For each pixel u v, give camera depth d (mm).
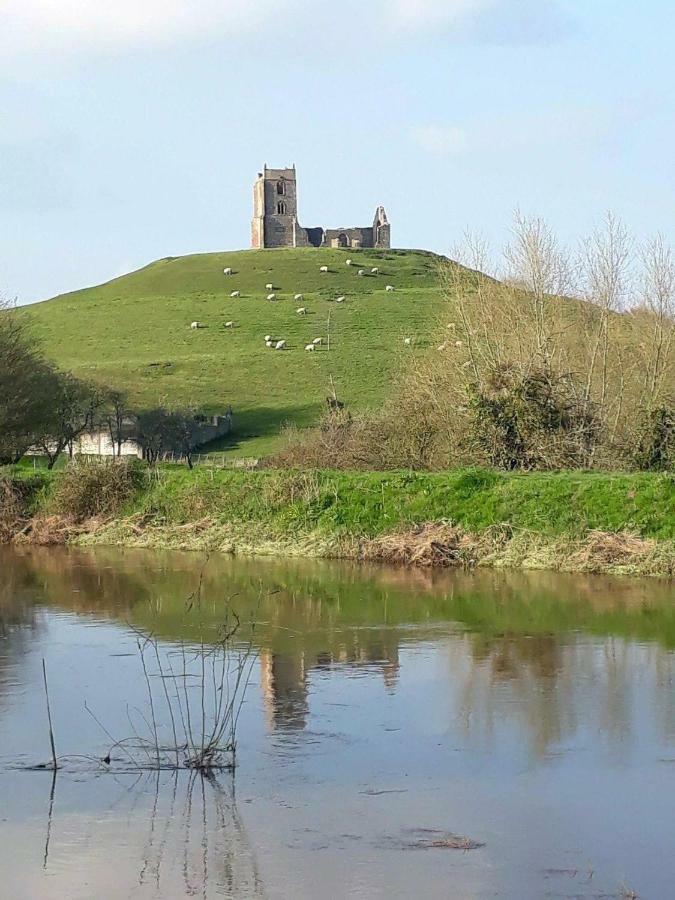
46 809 15344
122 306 157500
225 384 109562
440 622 27859
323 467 50438
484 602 30578
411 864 13484
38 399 67875
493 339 53531
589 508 38188
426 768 16875
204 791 16016
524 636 26000
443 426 49188
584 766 16875
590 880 13023
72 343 135000
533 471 43875
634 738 18156
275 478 44969
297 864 13523
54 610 30156
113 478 48562
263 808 15320
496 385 47219
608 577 34656
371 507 42000
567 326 54250
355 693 21156
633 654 23938
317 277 176375
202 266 187750
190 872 13312
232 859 13672
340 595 32031
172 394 104938
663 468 44125
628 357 55562
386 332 133250
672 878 13055
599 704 20109
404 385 56281
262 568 37875
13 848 14055
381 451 49656
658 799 15508
